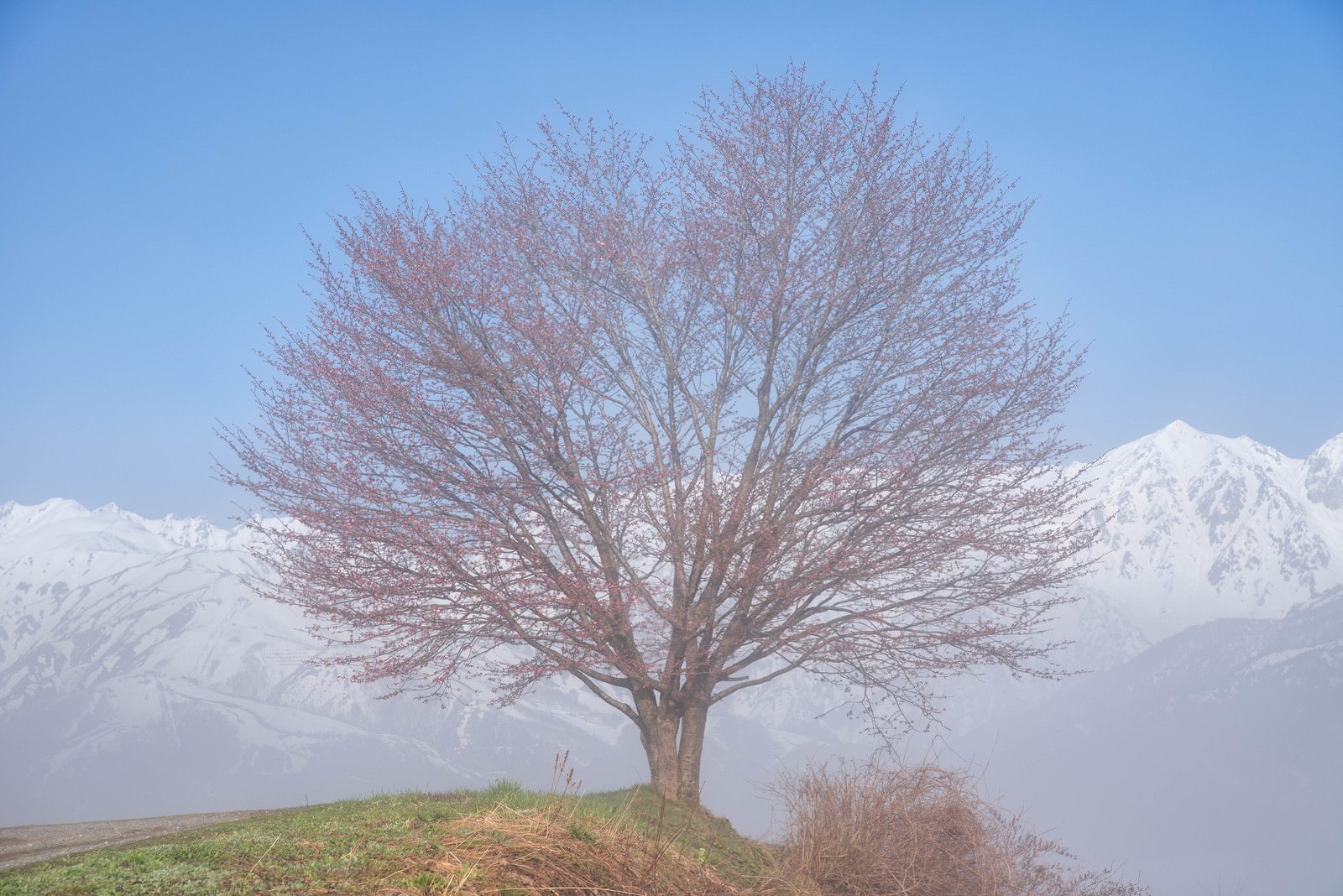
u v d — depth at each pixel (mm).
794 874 11602
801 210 16734
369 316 15211
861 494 14766
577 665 15195
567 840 8875
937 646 15305
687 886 9336
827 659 15547
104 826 13148
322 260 15336
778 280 15945
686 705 16406
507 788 13633
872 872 11758
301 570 14828
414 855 7996
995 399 15250
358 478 14477
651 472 14695
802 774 13031
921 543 14789
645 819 13070
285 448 15141
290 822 10648
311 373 15180
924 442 14953
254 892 6902
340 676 14484
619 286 16953
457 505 14930
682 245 16375
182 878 7102
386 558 14984
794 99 16781
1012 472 15391
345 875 7418
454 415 14352
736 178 16578
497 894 7398
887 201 16141
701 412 17844
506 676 14516
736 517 15008
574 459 15289
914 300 16141
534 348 14750
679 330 17578
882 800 12414
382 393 14320
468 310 15141
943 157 16359
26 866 9148
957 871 11977
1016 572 15906
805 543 15086
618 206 17203
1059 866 12156
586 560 14984
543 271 16547
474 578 14547
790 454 16594
